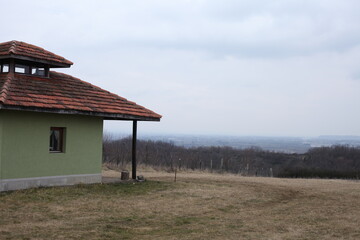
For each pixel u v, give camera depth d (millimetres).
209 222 10195
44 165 13797
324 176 34219
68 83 16172
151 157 36000
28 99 12820
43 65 15570
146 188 15281
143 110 17062
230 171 34719
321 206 13164
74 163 14852
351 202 14141
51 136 14281
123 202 12328
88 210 10969
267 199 14367
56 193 12844
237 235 8867
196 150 47750
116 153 34812
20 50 14531
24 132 13172
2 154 12508
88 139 15406
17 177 12961
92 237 8289
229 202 13297
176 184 16922
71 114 14547
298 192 16578
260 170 39188
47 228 8867
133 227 9375
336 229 9781
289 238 8773
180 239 8383
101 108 15078
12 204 11047
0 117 12461
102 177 17750
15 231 8477
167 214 10992
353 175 33906
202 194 14547
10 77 13938
